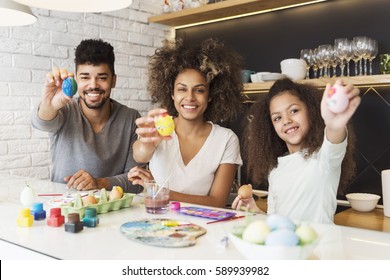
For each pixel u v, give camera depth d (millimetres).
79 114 1894
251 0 2381
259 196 2494
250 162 1529
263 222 651
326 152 1047
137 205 1183
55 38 2404
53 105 1617
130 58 2826
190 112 1484
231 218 1009
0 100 2188
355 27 2227
